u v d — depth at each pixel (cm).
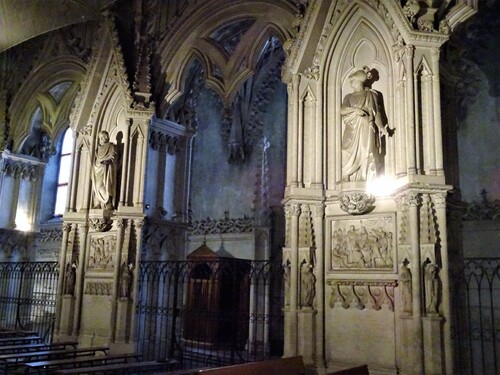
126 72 1521
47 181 2352
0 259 2008
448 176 1109
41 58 2022
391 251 1036
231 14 1484
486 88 1524
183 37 1550
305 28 1191
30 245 2114
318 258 1109
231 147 2183
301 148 1162
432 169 993
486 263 1414
